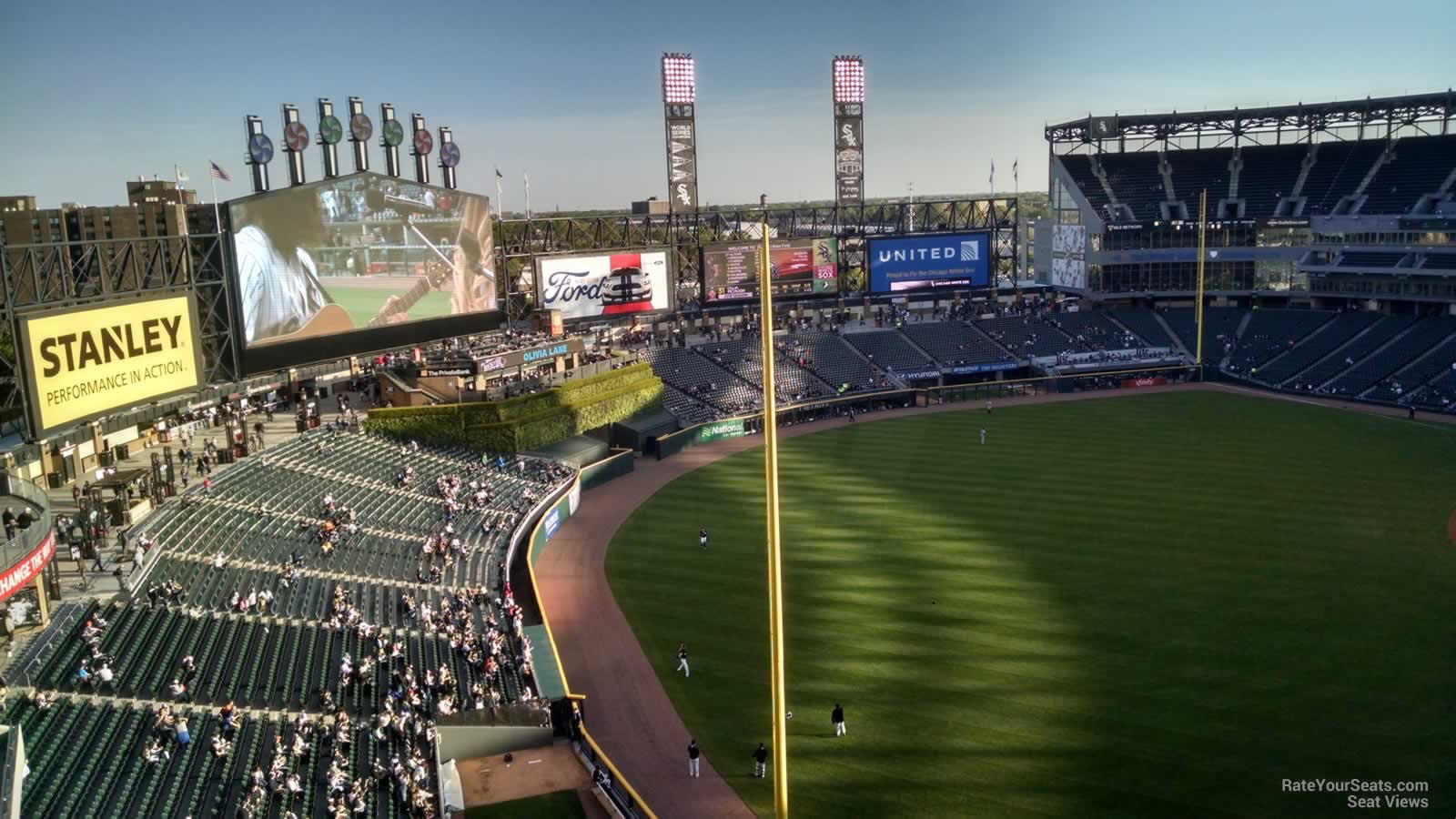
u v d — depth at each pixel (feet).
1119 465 251.19
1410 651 138.72
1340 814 102.68
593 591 174.91
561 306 322.34
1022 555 184.24
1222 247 402.52
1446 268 342.44
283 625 134.72
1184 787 108.47
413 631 143.95
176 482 170.40
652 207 396.78
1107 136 435.12
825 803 108.68
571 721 124.36
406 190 260.01
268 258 224.74
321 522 171.12
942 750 118.21
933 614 157.89
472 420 237.25
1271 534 192.13
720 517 217.56
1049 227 452.35
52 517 124.47
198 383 182.19
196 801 98.17
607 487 248.52
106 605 122.62
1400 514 202.69
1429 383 321.93
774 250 368.48
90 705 105.40
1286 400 334.65
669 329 366.63
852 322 394.52
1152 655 140.26
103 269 184.65
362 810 101.35
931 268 394.52
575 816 107.34
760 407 322.14
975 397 357.61
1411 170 382.22
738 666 143.02
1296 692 128.16
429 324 269.44
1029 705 127.65
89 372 157.17
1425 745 114.73
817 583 173.47
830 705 130.11
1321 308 388.98
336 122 243.81
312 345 236.63
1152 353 380.78
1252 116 414.62
